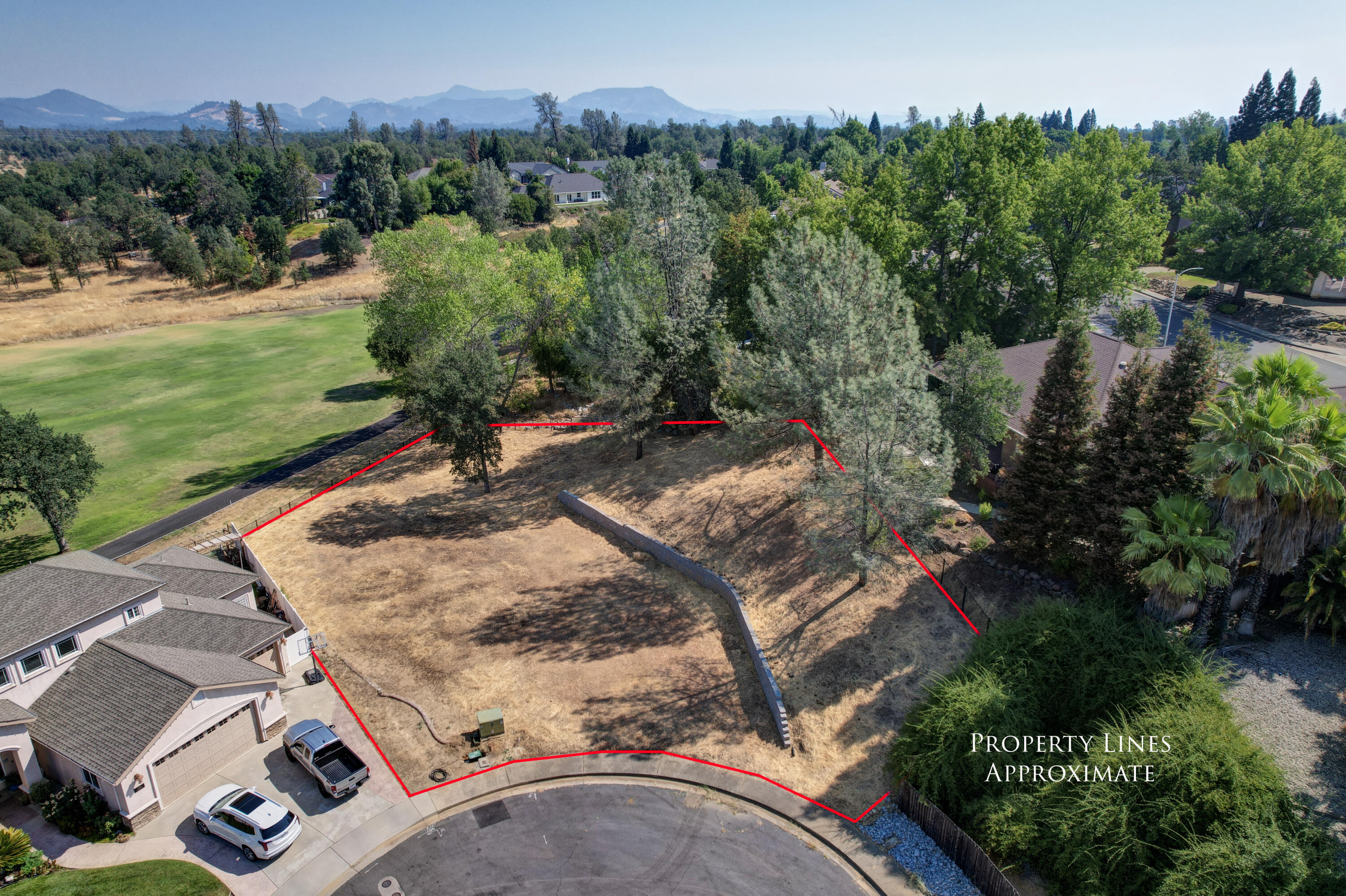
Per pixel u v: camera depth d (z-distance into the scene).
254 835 21.41
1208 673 24.06
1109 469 28.39
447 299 50.31
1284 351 25.59
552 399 62.19
